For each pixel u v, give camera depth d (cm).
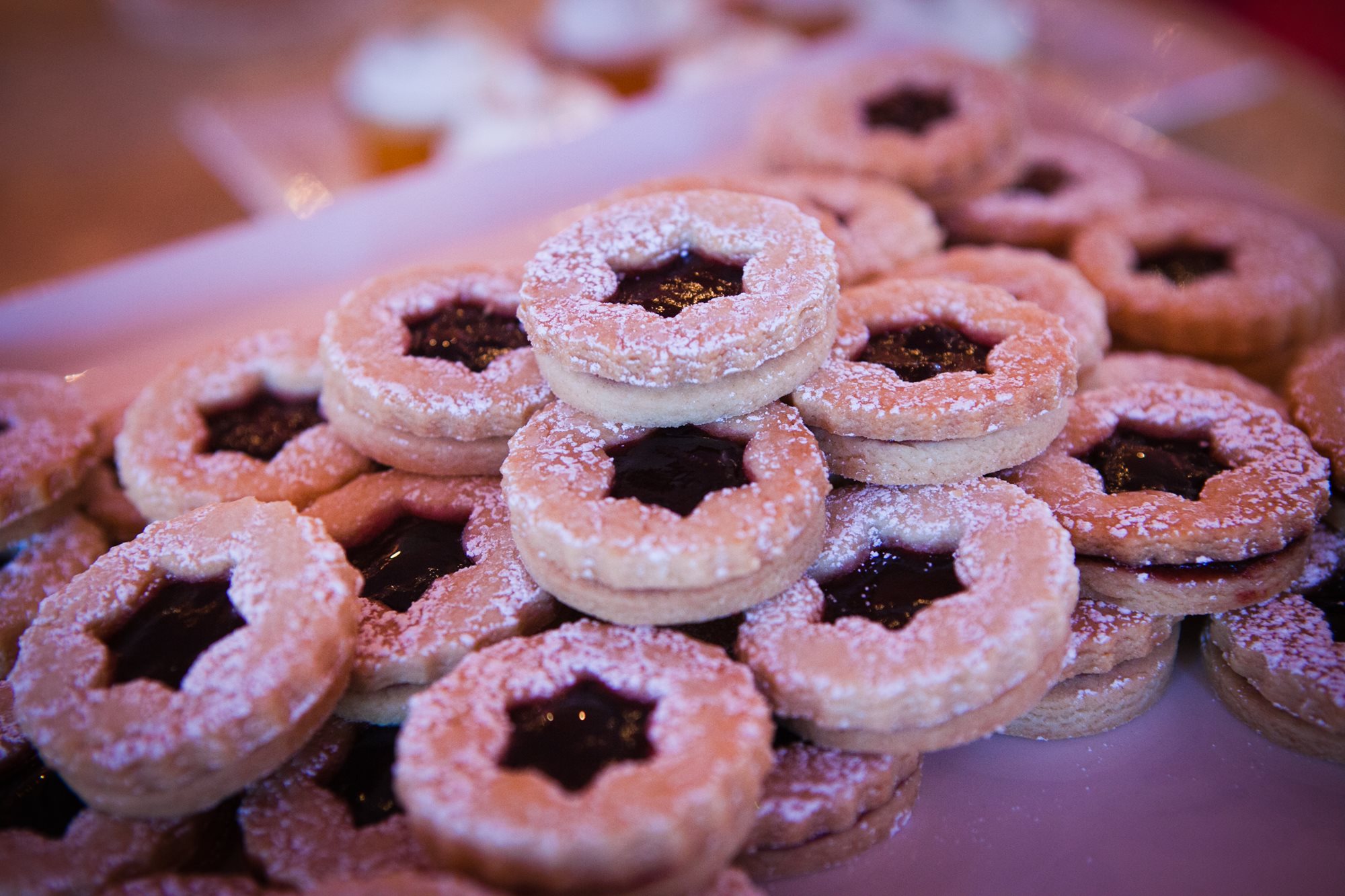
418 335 36
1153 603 33
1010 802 32
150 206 55
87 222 54
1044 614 31
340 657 31
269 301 44
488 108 53
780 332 31
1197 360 41
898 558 33
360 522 34
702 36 61
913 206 41
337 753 32
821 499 32
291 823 30
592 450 32
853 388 33
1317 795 32
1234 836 32
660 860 27
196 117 60
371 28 68
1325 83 58
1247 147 54
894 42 51
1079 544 33
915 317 35
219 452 36
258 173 55
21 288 50
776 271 32
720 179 38
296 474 35
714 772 28
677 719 29
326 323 36
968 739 31
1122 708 33
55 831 30
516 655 31
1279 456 34
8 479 35
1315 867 31
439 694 30
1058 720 33
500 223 47
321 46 67
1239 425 35
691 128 49
